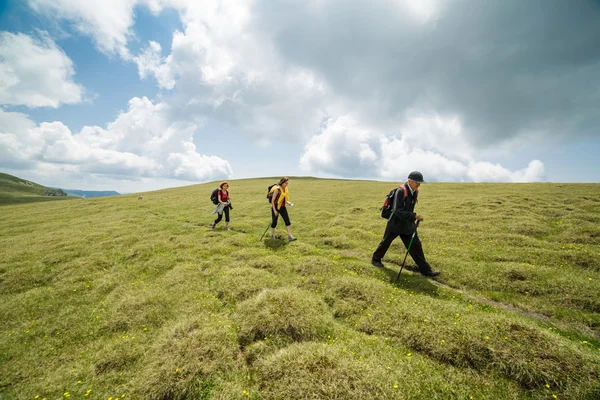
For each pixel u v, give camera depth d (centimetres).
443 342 591
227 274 1034
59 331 798
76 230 2141
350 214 2264
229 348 623
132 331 757
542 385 488
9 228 2584
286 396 475
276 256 1240
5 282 1159
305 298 789
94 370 618
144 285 1059
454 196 2800
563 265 994
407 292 857
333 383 477
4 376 632
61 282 1138
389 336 652
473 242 1341
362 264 1094
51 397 556
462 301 820
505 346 561
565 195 2278
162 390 523
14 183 17912
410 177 964
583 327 668
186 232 1944
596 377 481
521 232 1443
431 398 478
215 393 511
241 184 6431
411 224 966
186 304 872
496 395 481
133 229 2058
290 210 2670
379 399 455
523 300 799
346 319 743
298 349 579
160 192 5641
